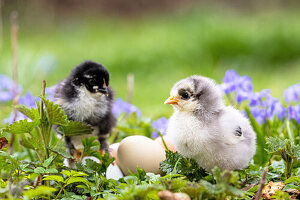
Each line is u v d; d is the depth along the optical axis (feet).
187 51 61.93
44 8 84.28
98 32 85.05
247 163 18.28
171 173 16.93
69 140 19.94
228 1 95.96
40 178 17.56
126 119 28.02
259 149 21.01
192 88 17.93
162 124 25.36
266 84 49.16
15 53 26.27
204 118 17.54
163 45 64.75
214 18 77.25
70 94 19.60
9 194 13.87
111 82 53.83
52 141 22.39
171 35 71.92
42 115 17.20
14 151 23.72
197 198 13.92
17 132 17.22
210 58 60.80
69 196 16.28
